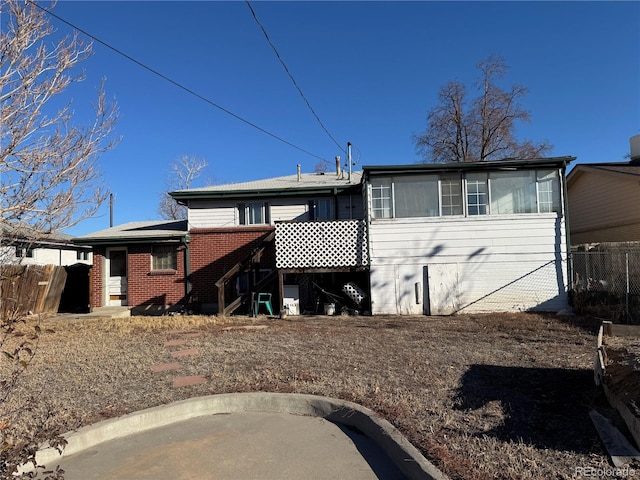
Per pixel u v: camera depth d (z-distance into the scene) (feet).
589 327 33.78
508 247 46.16
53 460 13.23
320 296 51.19
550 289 45.34
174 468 12.57
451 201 47.16
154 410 16.14
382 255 47.44
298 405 17.17
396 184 47.70
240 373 21.20
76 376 21.35
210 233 55.93
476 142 115.03
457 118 115.65
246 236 55.57
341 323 40.06
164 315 51.90
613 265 41.06
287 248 47.96
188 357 25.30
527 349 25.73
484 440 12.82
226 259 55.52
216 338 31.89
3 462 10.32
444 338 30.27
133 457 13.37
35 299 52.60
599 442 12.37
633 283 38.60
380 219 47.62
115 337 33.32
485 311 45.98
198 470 12.42
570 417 14.40
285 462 12.86
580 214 65.87
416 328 35.68
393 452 12.89
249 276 51.42
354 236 47.75
